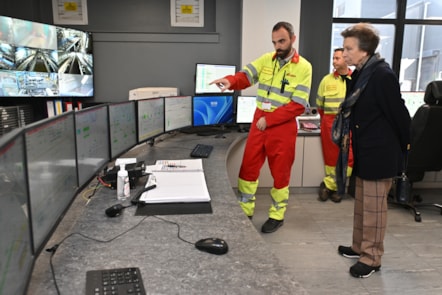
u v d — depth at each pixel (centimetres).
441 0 417
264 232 281
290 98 254
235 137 322
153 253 108
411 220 310
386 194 203
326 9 396
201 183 170
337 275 220
